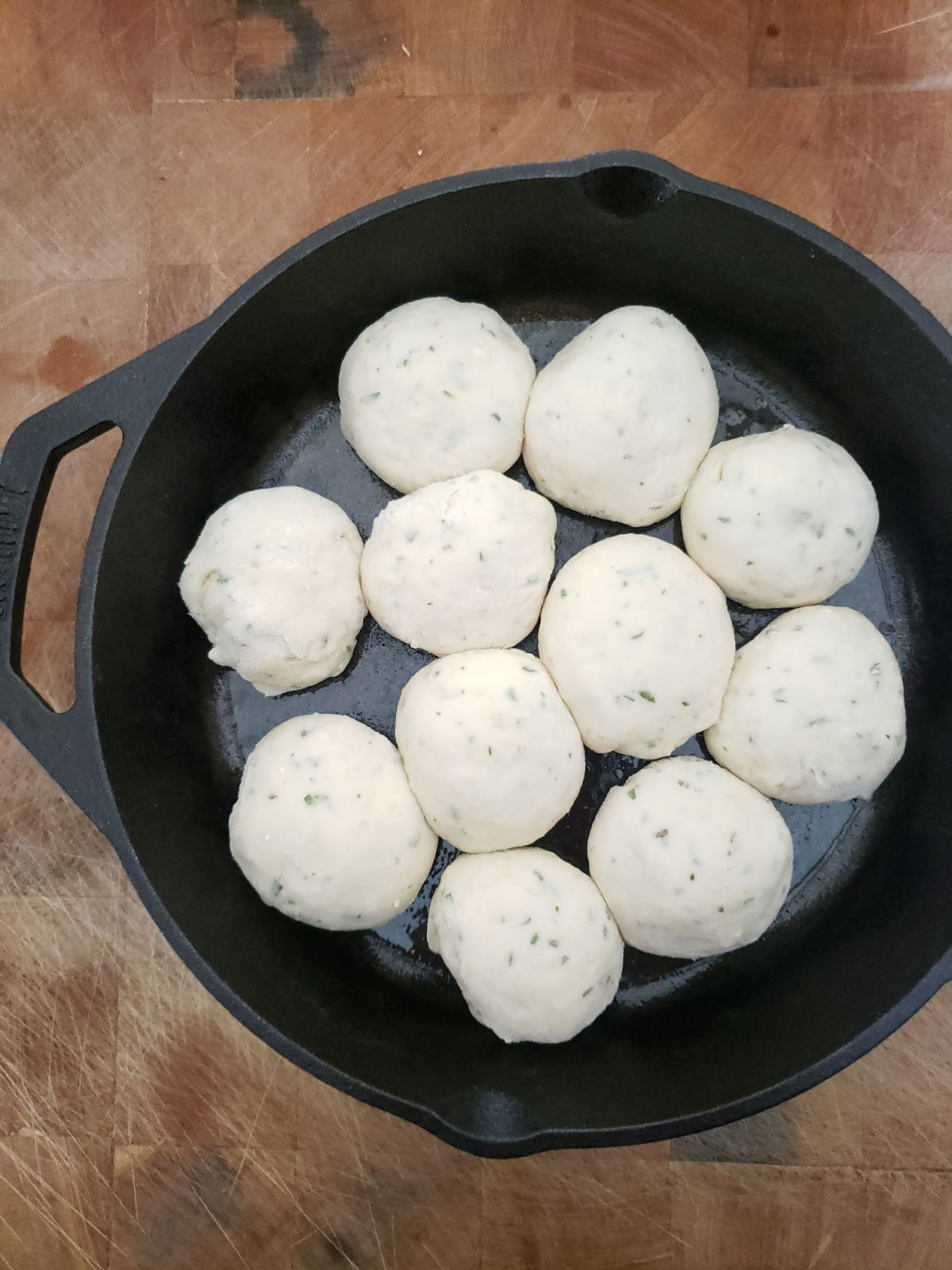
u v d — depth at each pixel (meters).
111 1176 0.39
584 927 0.35
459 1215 0.38
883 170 0.38
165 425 0.34
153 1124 0.39
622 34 0.39
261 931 0.37
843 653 0.36
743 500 0.36
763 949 0.39
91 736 0.32
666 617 0.35
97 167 0.40
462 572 0.36
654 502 0.37
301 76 0.39
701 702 0.36
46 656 0.39
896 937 0.36
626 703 0.36
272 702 0.40
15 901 0.39
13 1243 0.39
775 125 0.39
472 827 0.36
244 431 0.39
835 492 0.36
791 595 0.37
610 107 0.39
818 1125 0.38
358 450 0.38
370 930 0.39
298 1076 0.39
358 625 0.38
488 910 0.35
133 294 0.39
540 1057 0.37
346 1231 0.38
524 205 0.34
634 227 0.35
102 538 0.32
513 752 0.35
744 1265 0.38
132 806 0.34
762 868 0.35
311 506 0.37
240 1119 0.39
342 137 0.39
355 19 0.39
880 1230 0.37
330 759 0.36
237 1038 0.39
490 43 0.39
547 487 0.38
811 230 0.33
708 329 0.40
